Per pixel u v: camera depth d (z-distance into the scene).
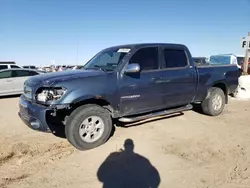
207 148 4.46
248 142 4.71
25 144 4.76
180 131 5.41
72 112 4.32
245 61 11.97
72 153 4.32
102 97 4.48
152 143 4.71
